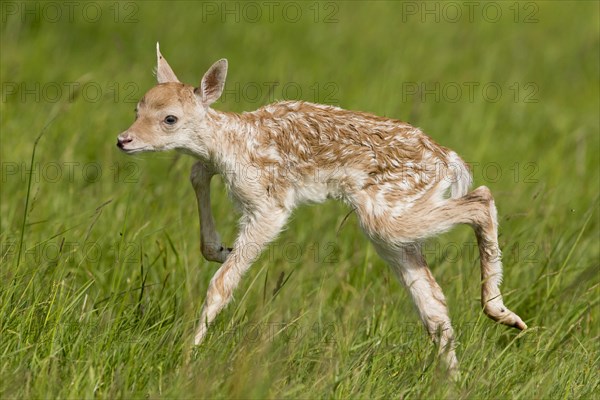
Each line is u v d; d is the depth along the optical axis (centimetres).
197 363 1037
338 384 1042
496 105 2312
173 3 2748
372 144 1191
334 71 2406
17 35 2453
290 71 2359
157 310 1215
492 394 1082
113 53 2464
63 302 1138
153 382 1026
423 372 1105
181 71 2386
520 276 1466
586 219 1559
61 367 1033
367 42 2662
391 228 1178
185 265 1336
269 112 1220
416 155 1198
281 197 1201
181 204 1545
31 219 1456
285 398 1003
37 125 1800
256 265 1448
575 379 1148
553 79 2656
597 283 1409
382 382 1086
